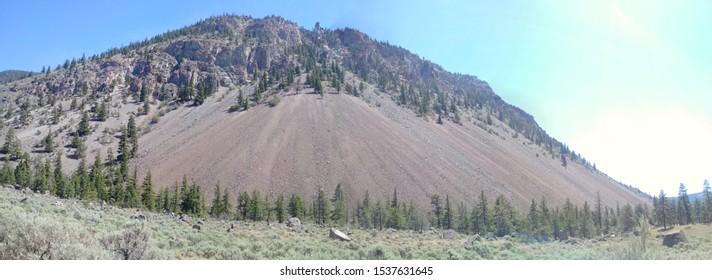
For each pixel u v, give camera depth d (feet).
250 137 538.06
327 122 609.01
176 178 428.97
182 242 66.59
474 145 652.07
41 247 32.76
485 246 102.06
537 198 487.20
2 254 31.99
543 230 230.89
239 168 448.24
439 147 588.09
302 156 491.31
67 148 525.34
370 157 506.89
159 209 268.82
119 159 484.33
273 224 194.49
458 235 189.06
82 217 80.18
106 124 634.84
